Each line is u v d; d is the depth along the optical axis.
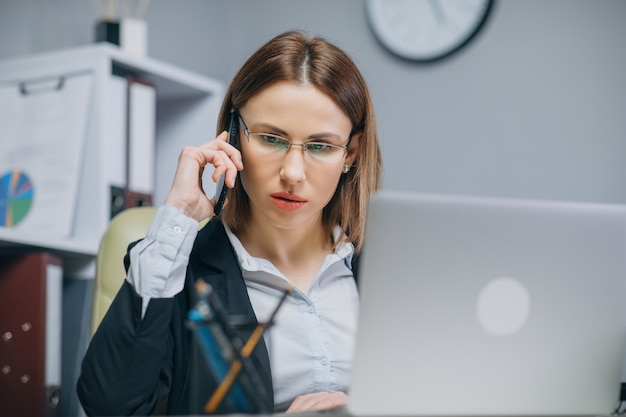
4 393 1.99
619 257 1.05
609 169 2.64
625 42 2.64
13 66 2.46
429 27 2.95
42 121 2.38
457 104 2.91
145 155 2.43
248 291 1.53
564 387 1.05
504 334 1.03
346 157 1.56
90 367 1.33
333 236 1.60
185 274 1.42
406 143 3.00
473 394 1.03
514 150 2.80
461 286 1.01
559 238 1.03
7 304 2.01
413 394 1.01
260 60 1.45
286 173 1.40
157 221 1.37
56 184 2.31
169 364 1.41
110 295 1.56
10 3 2.61
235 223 1.56
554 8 2.76
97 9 2.90
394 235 1.00
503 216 1.02
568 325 1.04
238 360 0.97
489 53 2.86
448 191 2.91
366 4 3.06
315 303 1.55
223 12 3.37
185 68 3.17
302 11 3.24
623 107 2.63
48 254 2.03
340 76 1.44
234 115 1.49
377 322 1.01
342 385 1.51
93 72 2.34
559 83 2.74
